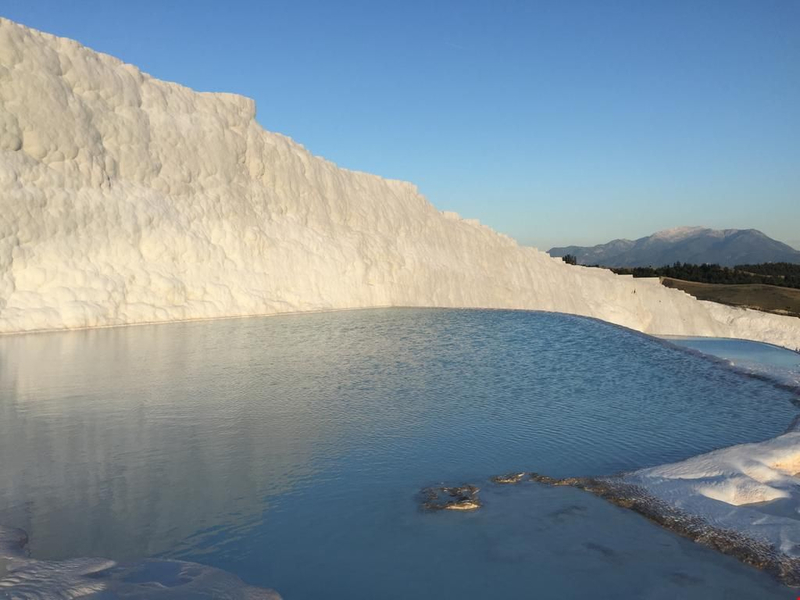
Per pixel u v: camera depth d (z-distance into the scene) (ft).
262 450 19.39
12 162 46.39
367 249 78.38
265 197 70.85
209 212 63.05
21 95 47.70
